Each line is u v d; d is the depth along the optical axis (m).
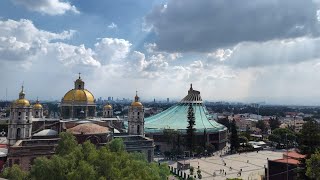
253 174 131.38
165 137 179.62
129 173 66.44
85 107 139.00
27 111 108.81
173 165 148.25
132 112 135.25
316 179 73.19
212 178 123.44
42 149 98.38
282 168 101.44
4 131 198.50
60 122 119.81
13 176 66.38
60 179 64.75
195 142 181.50
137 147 118.81
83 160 67.12
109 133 115.00
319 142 85.31
